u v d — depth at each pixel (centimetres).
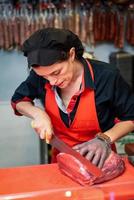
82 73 118
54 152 133
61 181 94
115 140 107
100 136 104
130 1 244
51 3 238
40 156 228
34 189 90
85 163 94
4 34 238
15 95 130
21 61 255
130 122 116
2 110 215
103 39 251
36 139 223
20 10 237
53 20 238
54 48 90
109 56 254
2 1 234
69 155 99
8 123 217
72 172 95
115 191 88
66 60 96
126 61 239
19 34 238
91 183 90
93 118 121
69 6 239
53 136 97
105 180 92
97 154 97
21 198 86
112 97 117
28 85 129
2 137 219
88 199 85
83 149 98
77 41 104
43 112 111
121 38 252
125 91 119
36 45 90
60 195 86
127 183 91
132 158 106
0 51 251
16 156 224
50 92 122
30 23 235
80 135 128
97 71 118
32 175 99
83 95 117
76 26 242
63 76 98
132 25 250
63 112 123
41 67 92
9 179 96
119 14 248
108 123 125
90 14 242
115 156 101
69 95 120
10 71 257
